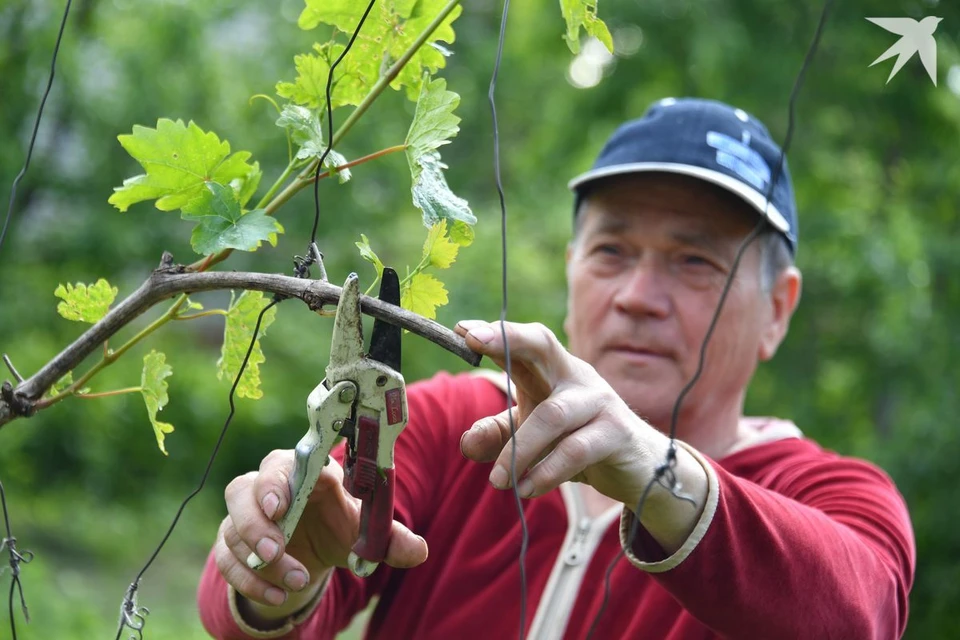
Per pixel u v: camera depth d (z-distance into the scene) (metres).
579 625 1.56
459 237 1.04
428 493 1.70
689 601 1.13
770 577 1.15
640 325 1.70
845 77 5.88
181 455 7.55
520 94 8.88
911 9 5.65
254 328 1.13
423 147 1.04
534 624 1.57
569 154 7.09
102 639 5.00
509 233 7.85
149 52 6.04
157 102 6.02
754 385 5.95
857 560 1.27
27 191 5.84
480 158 9.23
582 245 1.82
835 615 1.19
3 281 5.75
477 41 8.90
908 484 5.03
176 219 6.33
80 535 7.02
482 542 1.66
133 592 1.11
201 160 1.05
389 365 0.99
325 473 1.14
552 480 0.98
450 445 1.73
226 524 1.10
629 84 6.58
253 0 6.93
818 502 1.53
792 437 1.74
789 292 1.91
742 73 5.97
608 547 1.59
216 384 7.57
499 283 7.37
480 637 1.60
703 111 1.78
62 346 5.99
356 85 1.13
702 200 1.70
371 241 7.24
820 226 5.75
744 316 1.73
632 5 6.36
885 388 5.63
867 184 6.11
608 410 1.01
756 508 1.15
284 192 1.06
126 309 1.07
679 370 1.71
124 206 1.07
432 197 1.02
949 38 5.31
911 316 5.32
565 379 1.01
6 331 5.73
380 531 1.02
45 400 1.12
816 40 0.95
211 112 6.30
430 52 1.12
